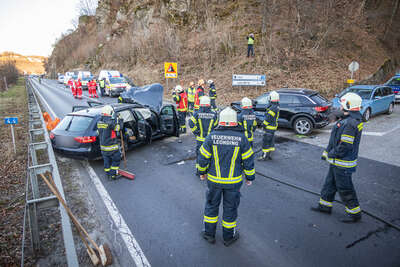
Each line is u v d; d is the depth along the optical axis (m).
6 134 9.25
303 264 2.95
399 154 6.36
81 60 51.34
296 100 8.71
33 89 29.22
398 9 21.73
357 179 5.07
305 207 4.15
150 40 27.17
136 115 6.95
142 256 3.15
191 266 2.97
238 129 3.06
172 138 8.52
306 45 18.48
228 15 23.64
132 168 5.99
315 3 19.92
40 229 3.68
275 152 6.90
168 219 3.91
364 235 3.43
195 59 22.36
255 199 4.43
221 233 3.59
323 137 8.27
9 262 3.05
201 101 5.00
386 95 10.82
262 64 17.64
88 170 5.90
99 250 3.08
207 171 3.22
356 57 18.12
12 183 5.25
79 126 5.89
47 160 6.49
